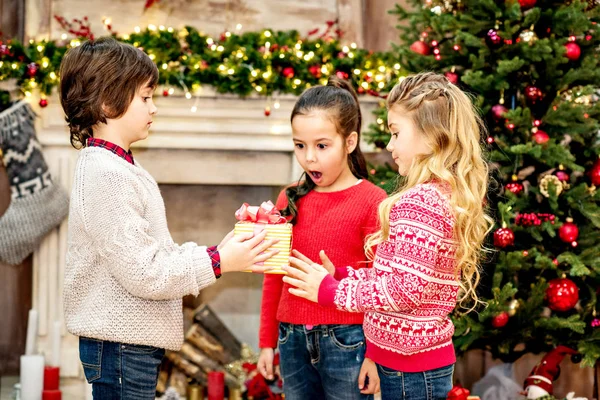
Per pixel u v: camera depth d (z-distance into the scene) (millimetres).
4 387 3375
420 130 1639
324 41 3365
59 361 3250
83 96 1676
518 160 2643
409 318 1614
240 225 1763
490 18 2697
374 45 3670
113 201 1610
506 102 2768
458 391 1686
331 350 1900
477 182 1655
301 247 1965
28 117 3178
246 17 3436
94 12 3314
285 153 3391
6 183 3521
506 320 2547
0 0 3439
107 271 1645
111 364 1646
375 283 1581
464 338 2594
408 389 1633
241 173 3375
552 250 2740
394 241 1597
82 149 1712
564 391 3127
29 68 3074
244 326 3795
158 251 1652
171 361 3379
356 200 1964
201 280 1657
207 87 3252
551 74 2656
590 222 2705
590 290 2705
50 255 3273
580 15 2557
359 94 3322
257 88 3193
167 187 3688
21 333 3594
